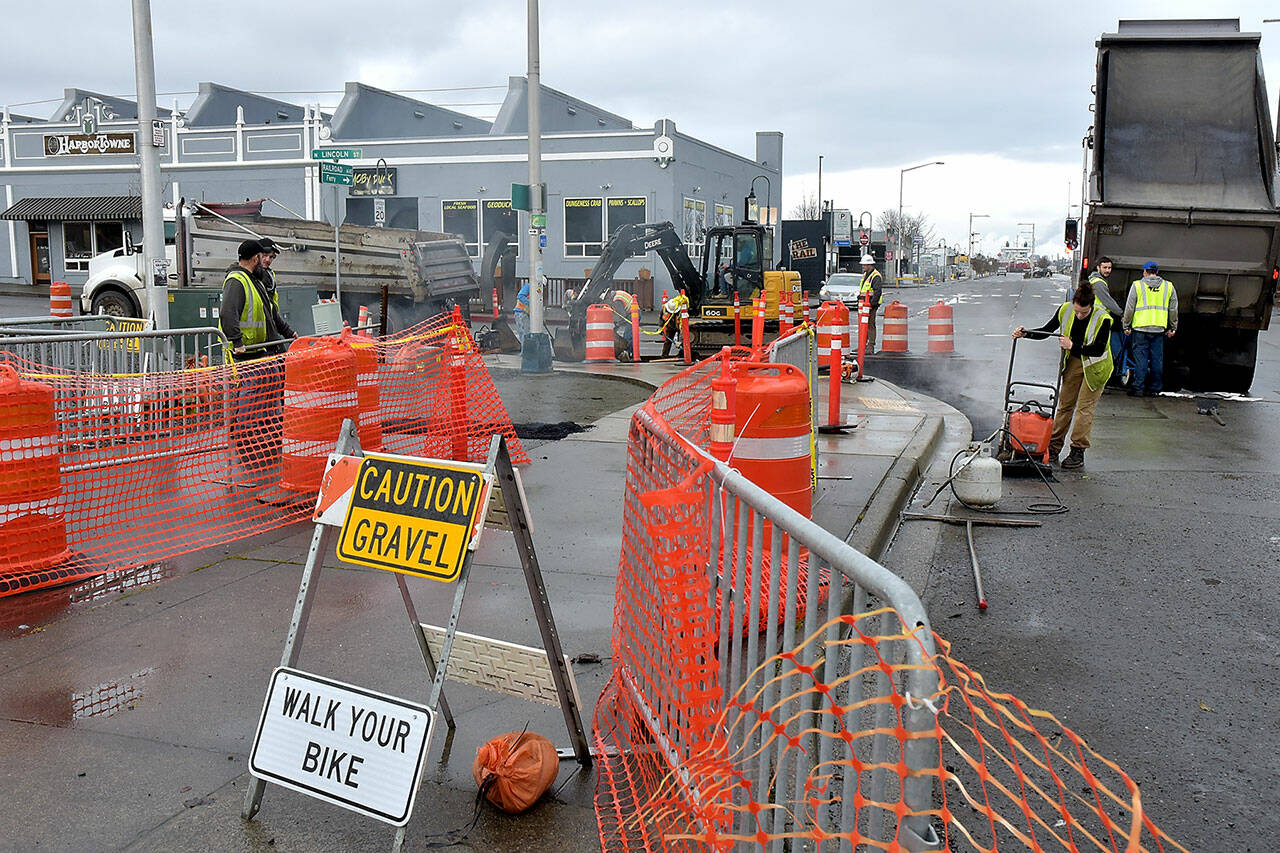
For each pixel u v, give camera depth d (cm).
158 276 1344
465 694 448
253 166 3981
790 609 288
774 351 707
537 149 1766
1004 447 968
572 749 393
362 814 322
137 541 677
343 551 347
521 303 2208
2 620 541
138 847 332
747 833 297
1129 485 901
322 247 2200
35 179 4122
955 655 523
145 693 449
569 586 598
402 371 983
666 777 343
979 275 16438
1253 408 1341
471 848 332
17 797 362
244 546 675
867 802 217
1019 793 386
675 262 2111
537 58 1750
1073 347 935
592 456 982
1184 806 376
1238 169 1451
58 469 622
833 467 920
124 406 796
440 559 329
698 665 328
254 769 342
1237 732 436
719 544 344
